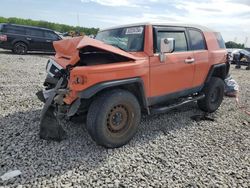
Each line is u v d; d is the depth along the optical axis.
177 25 4.94
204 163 3.57
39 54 17.86
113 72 3.63
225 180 3.19
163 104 4.88
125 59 3.87
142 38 4.30
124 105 3.84
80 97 3.49
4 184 2.90
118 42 4.60
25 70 10.50
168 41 4.11
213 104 5.77
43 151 3.68
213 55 5.57
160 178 3.17
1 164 3.29
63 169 3.26
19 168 3.22
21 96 6.43
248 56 17.11
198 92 5.54
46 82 4.50
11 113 5.16
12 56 15.24
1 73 9.43
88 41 3.72
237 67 17.44
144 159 3.61
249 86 9.88
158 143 4.14
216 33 6.03
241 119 5.59
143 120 5.13
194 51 5.14
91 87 3.47
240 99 7.43
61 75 3.98
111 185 2.99
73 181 3.03
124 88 4.06
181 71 4.78
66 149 3.77
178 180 3.14
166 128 4.80
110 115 3.72
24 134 4.19
